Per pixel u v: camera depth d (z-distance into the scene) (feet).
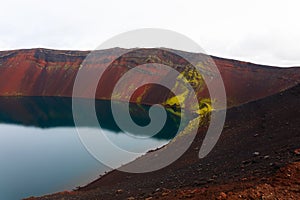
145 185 73.15
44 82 617.21
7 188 108.06
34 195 100.78
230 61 390.21
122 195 65.67
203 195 41.16
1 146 174.09
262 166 52.60
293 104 112.47
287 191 35.65
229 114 139.95
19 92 596.70
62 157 148.66
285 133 81.92
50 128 228.84
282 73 320.09
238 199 35.58
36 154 155.74
